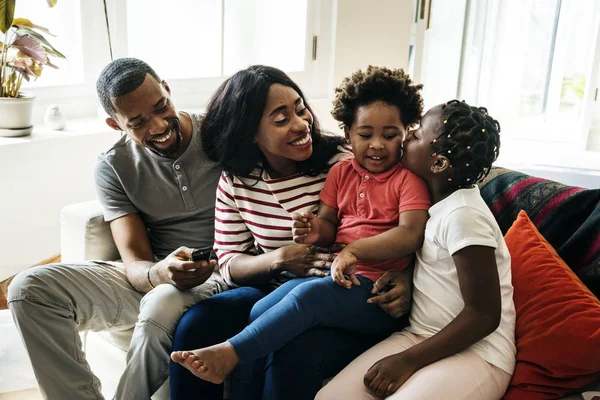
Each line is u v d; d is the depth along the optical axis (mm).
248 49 3039
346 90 1436
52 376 1479
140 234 1689
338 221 1504
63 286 1507
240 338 1247
